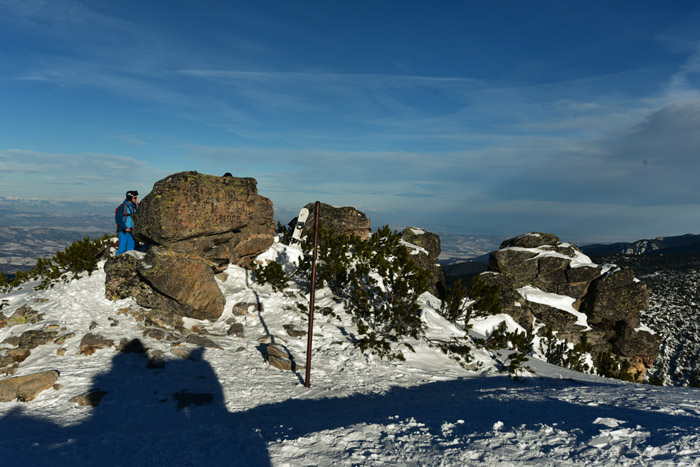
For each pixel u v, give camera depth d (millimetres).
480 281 17797
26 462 5742
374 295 18078
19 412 8133
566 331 26047
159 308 14320
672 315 52344
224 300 15438
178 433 7051
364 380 11719
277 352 12406
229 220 16031
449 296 18844
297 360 12516
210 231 15250
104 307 14156
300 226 13367
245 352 12719
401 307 15453
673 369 41938
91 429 7477
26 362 10367
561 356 22406
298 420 7902
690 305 54281
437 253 30219
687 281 63562
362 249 20594
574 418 7266
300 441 6402
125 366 10688
